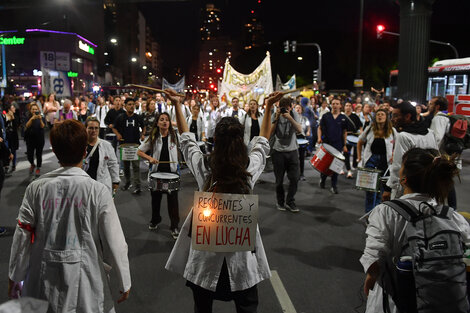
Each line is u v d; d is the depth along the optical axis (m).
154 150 6.02
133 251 5.27
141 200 7.89
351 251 5.30
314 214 6.98
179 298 4.05
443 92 17.95
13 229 6.04
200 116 10.27
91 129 5.19
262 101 16.02
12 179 9.45
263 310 3.82
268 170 11.03
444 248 2.15
